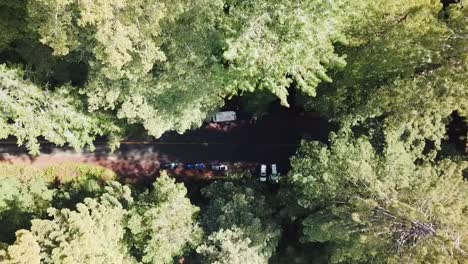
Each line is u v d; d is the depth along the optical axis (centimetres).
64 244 3681
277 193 4825
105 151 5406
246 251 4078
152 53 3409
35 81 4291
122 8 3222
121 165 5412
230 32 3381
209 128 5403
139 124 5244
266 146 5391
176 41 3644
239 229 4184
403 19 3691
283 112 5316
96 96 4122
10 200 4506
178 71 3788
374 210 3719
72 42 3519
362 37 3847
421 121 3906
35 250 3569
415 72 3972
